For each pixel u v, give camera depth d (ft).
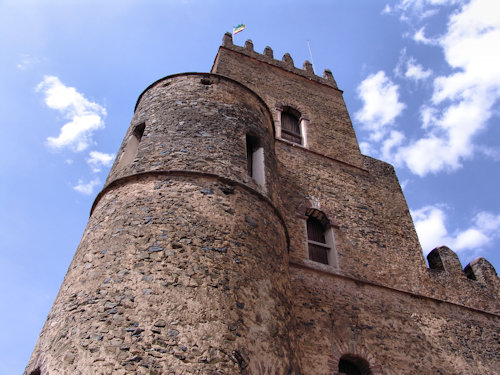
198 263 25.05
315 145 59.62
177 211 27.78
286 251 33.06
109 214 28.94
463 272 53.62
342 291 41.60
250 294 25.63
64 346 21.72
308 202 49.37
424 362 39.96
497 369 43.27
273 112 60.85
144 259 24.75
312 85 72.13
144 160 32.27
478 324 47.44
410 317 43.57
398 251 50.67
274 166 38.83
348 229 49.08
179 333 21.57
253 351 23.12
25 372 23.54
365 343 38.42
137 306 22.48
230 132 35.78
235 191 30.89
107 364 20.10
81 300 23.71
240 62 67.31
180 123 35.40
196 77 41.09
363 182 57.77
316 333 36.70
